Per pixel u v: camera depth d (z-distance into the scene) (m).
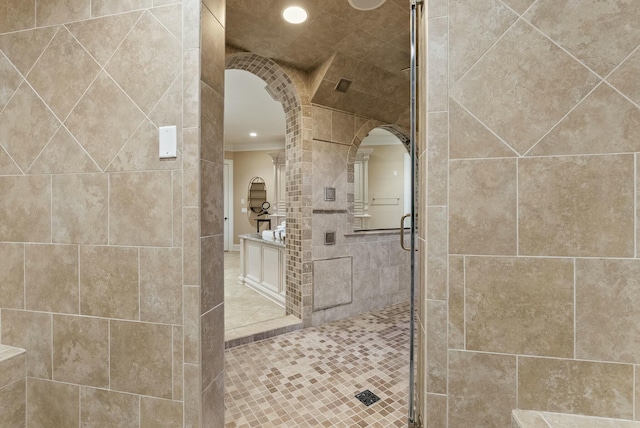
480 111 0.88
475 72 0.88
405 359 2.10
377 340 2.42
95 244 1.10
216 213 1.14
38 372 1.16
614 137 0.80
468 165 0.89
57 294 1.14
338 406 1.59
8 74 1.18
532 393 0.87
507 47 0.86
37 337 1.16
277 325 2.57
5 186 1.18
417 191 1.03
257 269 3.85
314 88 2.65
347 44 2.28
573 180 0.83
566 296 0.84
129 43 1.07
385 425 1.45
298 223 2.72
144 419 1.08
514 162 0.86
